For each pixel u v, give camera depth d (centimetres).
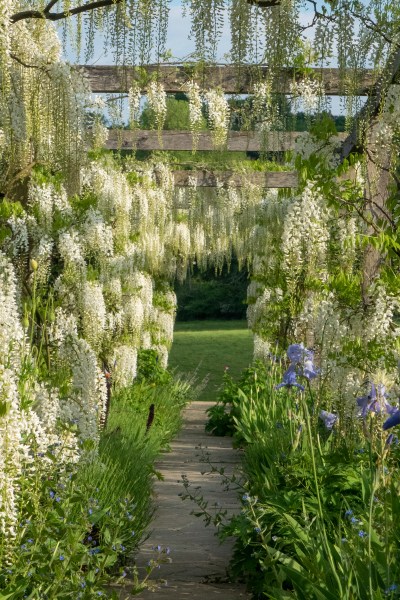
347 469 471
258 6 350
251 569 450
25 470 383
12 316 444
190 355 2747
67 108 483
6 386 350
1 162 539
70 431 434
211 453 967
